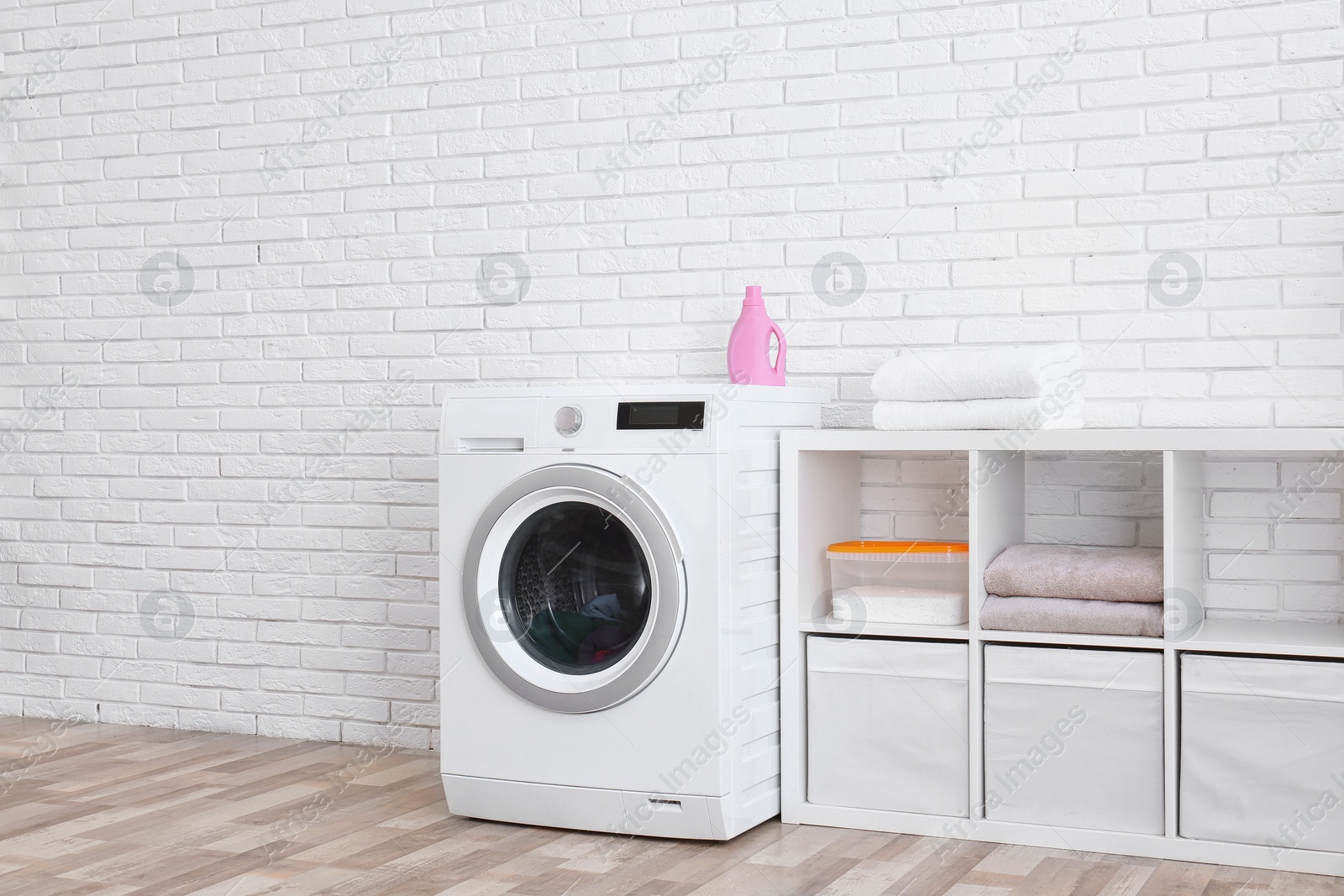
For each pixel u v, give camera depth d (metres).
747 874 2.18
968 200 2.76
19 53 3.65
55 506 3.62
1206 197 2.56
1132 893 2.05
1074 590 2.31
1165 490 2.22
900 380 2.46
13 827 2.49
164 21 3.52
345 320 3.32
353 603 3.29
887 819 2.43
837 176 2.87
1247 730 2.17
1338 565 2.47
